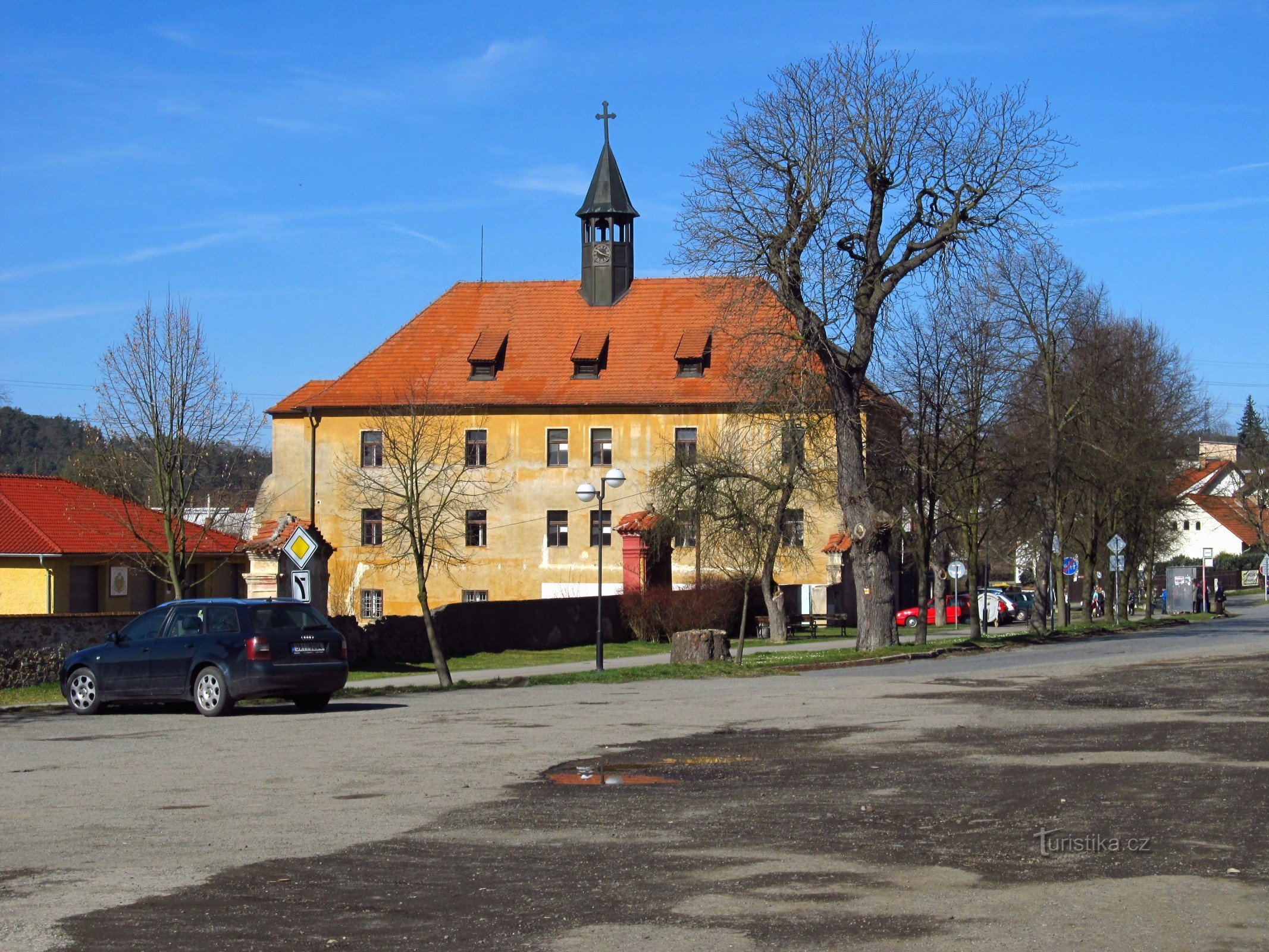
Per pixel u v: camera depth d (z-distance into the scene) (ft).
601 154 194.08
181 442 105.91
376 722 53.83
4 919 21.80
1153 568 183.52
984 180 104.12
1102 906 21.84
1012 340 138.21
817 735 46.19
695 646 90.53
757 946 19.75
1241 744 41.88
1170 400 161.58
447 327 192.54
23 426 331.57
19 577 135.03
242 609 58.80
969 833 27.96
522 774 37.68
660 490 127.75
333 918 21.66
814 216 104.37
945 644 115.44
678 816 30.53
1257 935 20.11
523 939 20.29
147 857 26.61
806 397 106.22
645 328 187.83
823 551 171.83
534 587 180.34
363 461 183.62
